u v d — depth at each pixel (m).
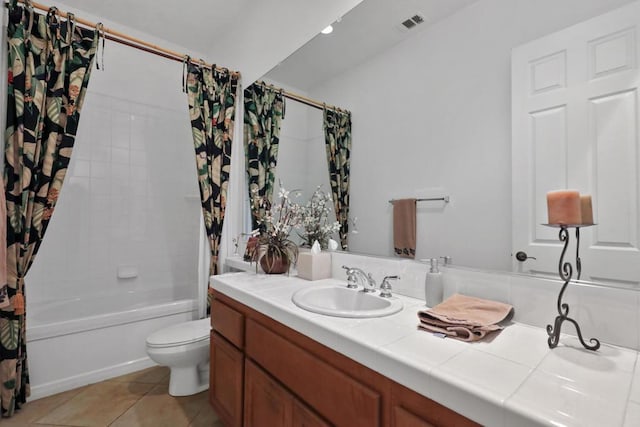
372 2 1.56
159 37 2.92
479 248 1.17
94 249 2.73
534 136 1.03
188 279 3.24
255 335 1.31
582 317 0.90
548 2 1.00
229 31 2.77
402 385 0.75
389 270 1.47
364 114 1.64
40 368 1.90
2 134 1.70
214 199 2.42
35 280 2.45
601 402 0.58
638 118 0.83
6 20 1.71
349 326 0.97
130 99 2.89
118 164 2.85
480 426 0.60
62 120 1.87
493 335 0.91
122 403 1.85
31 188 1.75
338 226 1.79
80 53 1.93
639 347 0.80
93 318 2.10
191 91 2.33
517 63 1.08
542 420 0.52
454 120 1.27
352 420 0.86
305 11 1.95
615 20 0.87
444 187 1.30
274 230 1.95
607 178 0.88
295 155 2.08
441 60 1.31
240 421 1.39
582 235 0.92
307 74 1.96
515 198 1.08
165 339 1.82
